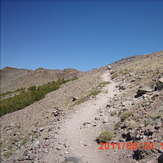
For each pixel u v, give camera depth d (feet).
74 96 87.40
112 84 89.04
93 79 118.01
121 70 120.47
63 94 99.71
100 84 92.94
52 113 70.59
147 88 49.55
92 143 32.89
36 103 99.25
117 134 33.12
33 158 32.37
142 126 29.68
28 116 79.15
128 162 22.45
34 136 49.06
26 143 46.19
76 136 38.40
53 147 34.71
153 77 63.05
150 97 43.14
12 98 131.13
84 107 63.46
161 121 27.99
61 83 157.58
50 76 229.66
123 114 39.47
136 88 59.72
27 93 135.13
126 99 52.39
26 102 102.83
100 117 46.98
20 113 87.86
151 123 29.27
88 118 50.37
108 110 50.08
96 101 67.00
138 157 22.43
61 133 42.39
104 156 26.45
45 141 39.68
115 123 38.91
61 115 63.52
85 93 84.23
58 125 50.98
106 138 32.40
